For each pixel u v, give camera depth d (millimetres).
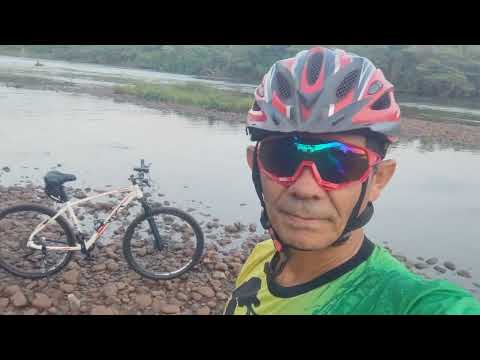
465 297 947
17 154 10867
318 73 1129
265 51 77500
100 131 14742
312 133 1054
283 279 1245
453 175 12195
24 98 21375
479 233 7734
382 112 1073
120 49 93062
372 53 68938
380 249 1142
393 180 11234
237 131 16875
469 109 42875
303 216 1040
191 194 8781
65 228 4812
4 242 5516
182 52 85562
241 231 6988
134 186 4918
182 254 5660
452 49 74562
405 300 984
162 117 19281
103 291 4586
